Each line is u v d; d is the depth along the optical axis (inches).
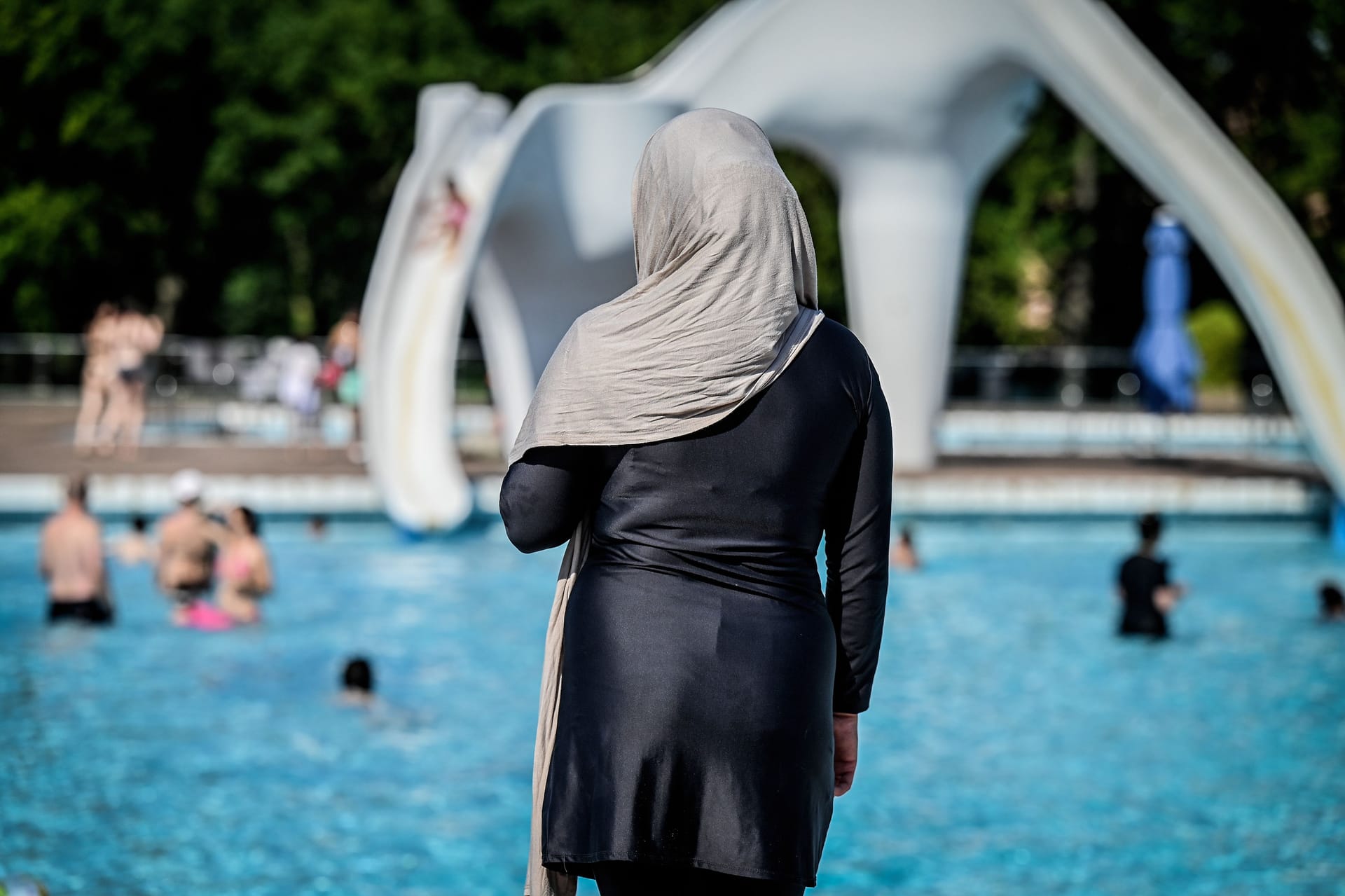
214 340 1907.0
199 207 1760.6
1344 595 523.5
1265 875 275.7
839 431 117.5
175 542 493.4
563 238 773.9
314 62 1759.4
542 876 117.3
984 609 540.4
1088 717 395.9
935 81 754.2
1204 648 479.8
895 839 298.2
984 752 362.6
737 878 113.3
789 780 113.4
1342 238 1534.2
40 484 679.1
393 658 454.6
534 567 606.5
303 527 682.8
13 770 339.9
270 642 472.1
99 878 274.2
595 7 1795.0
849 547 120.3
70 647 461.4
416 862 284.7
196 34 1726.1
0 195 1572.3
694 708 112.3
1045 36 706.8
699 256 114.3
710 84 761.0
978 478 767.1
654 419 113.7
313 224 1844.2
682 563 114.8
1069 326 1683.1
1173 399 939.3
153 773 338.6
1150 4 1530.5
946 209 789.2
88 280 1668.3
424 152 735.7
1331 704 408.2
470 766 348.2
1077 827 305.4
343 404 1141.1
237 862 283.3
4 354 1224.2
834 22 748.0
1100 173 1648.6
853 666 121.2
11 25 1526.8
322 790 328.2
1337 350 677.3
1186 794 327.9
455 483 675.4
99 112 1588.3
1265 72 1536.7
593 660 114.4
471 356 1164.5
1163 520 729.0
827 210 1553.9
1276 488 738.2
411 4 1813.5
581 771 113.4
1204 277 1673.2
